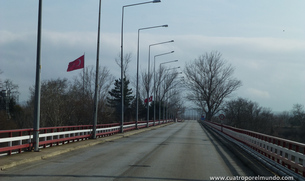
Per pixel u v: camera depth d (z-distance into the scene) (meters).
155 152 18.27
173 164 13.74
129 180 10.09
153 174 11.23
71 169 12.05
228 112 74.12
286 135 48.62
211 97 69.44
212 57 68.88
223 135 32.84
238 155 16.97
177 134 37.84
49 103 46.38
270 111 75.50
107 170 11.92
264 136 15.20
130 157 15.93
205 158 16.09
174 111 128.62
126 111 86.00
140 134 37.19
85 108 51.25
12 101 54.12
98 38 26.53
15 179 10.00
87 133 25.95
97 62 26.50
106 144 23.42
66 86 58.44
